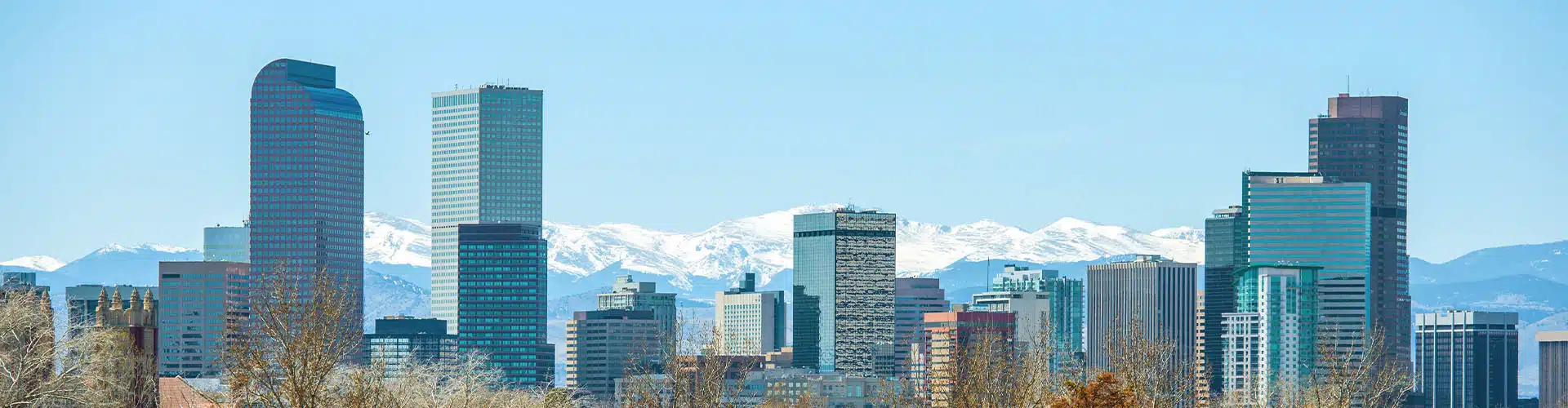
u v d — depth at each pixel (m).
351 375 184.25
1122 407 198.75
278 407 166.12
